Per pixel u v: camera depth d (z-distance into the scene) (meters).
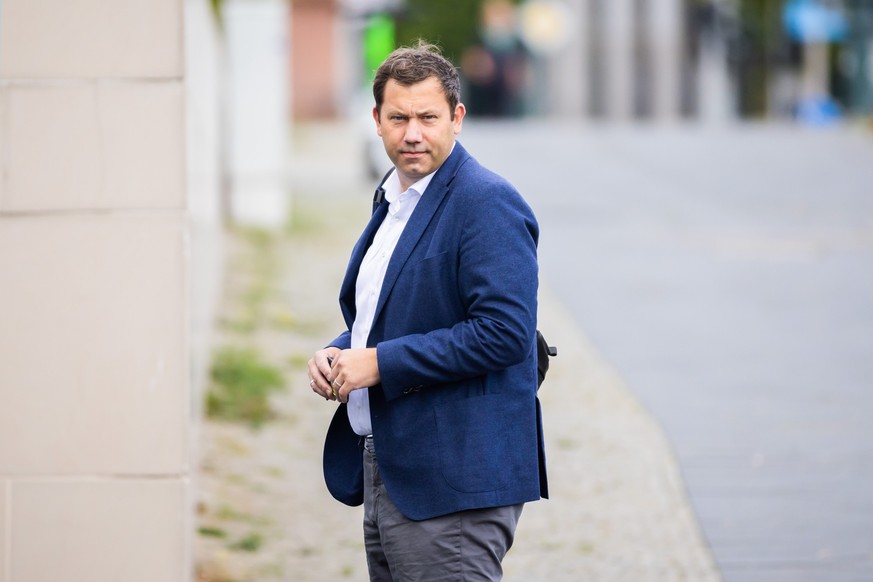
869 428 17.36
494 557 7.68
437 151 7.61
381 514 7.85
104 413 9.17
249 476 15.03
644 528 13.53
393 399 7.64
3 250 9.09
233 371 18.81
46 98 9.07
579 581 12.08
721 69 148.00
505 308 7.32
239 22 34.16
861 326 24.45
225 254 29.62
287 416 17.66
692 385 19.92
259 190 34.91
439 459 7.55
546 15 145.75
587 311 26.00
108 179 9.12
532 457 7.71
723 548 12.86
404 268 7.64
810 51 124.12
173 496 9.22
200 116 15.27
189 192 9.54
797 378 20.34
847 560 12.48
